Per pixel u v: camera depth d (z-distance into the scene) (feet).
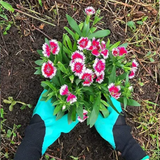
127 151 2.10
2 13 2.16
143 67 2.43
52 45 1.49
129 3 2.41
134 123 2.38
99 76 1.55
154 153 2.39
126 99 1.63
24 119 2.20
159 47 2.46
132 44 2.41
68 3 2.28
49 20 2.24
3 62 2.17
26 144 1.98
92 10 1.63
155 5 2.46
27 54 2.20
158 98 2.45
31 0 2.22
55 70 1.45
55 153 2.24
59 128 2.04
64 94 1.48
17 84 2.18
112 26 2.35
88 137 2.30
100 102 1.72
